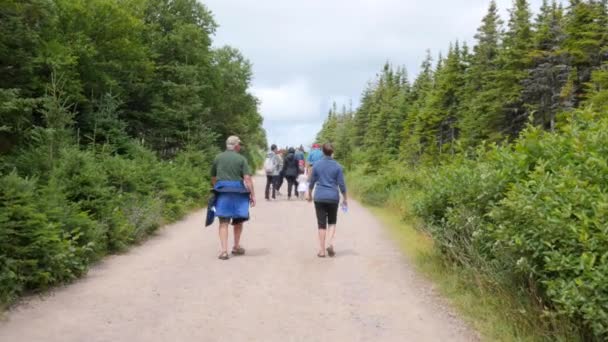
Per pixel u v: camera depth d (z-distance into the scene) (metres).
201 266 7.81
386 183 19.66
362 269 7.80
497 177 6.43
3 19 16.73
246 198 8.59
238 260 8.30
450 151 34.69
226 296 6.16
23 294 6.01
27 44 18.12
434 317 5.51
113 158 11.44
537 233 4.66
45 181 8.66
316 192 8.80
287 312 5.60
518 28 34.28
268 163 19.19
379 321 5.36
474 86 36.53
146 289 6.42
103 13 24.17
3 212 5.98
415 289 6.67
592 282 3.94
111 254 8.65
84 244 7.71
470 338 4.88
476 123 33.22
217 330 4.96
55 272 6.41
